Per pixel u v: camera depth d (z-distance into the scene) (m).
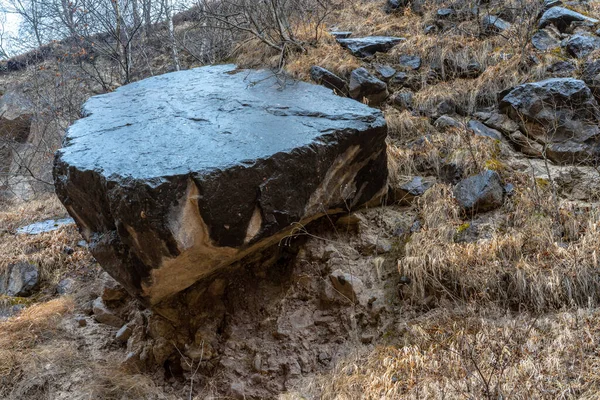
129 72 8.44
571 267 3.25
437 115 5.08
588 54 5.01
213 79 5.29
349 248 4.03
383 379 2.99
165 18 9.39
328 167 3.61
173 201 2.94
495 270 3.39
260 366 3.53
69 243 5.35
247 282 3.99
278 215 3.33
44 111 9.52
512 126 4.73
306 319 3.69
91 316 4.36
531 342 2.92
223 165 3.08
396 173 4.44
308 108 4.14
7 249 5.18
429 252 3.65
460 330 3.16
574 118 4.43
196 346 3.76
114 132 3.82
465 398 2.66
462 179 4.17
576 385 2.57
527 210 3.81
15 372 3.78
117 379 3.65
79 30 9.25
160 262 3.12
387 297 3.66
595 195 3.97
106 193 3.05
